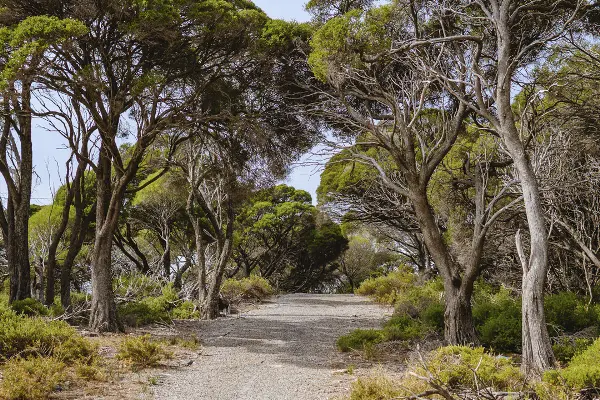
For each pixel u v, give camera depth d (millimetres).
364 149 19844
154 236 29828
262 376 8742
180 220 26656
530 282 8281
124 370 8641
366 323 16438
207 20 12461
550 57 12812
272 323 16266
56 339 8883
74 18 11609
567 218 13148
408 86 12422
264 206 38594
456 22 11844
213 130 16625
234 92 15328
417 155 16984
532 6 10586
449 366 7043
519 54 9141
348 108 11969
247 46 13477
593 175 12500
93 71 11430
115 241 25203
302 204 38125
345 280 47125
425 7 11617
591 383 6148
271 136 15641
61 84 12039
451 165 16266
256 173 17906
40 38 10477
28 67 10727
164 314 16281
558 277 14586
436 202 17172
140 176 24688
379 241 32875
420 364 8352
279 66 14305
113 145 12953
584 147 13156
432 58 11773
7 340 8641
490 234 14500
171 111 13969
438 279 20344
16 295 13516
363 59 11383
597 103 12852
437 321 12469
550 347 8023
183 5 12258
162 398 7113
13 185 13734
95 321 12773
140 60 13031
